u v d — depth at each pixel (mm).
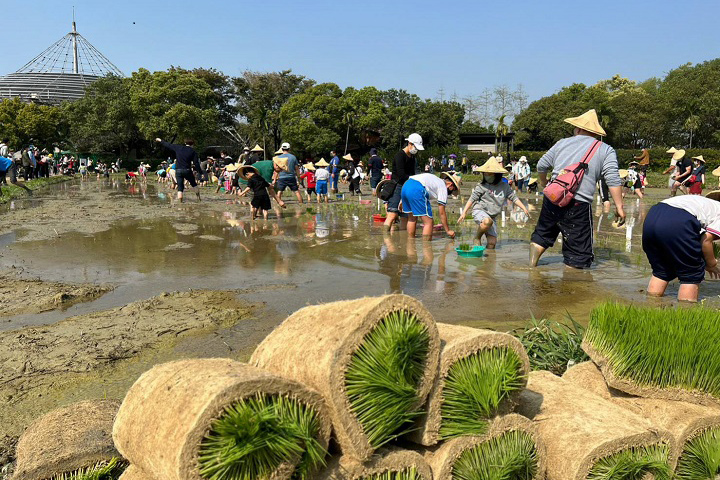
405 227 12281
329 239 10695
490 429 2418
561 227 7617
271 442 1929
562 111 67625
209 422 1895
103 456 2697
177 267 8062
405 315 2232
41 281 7125
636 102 61500
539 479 2545
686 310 3289
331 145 60625
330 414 2104
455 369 2383
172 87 57781
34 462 2586
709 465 2713
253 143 67938
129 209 16859
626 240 10414
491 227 9602
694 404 2906
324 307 2594
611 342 3055
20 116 59000
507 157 45562
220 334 5008
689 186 17562
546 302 5945
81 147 61969
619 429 2557
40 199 20953
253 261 8516
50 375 4082
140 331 5074
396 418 2199
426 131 65125
